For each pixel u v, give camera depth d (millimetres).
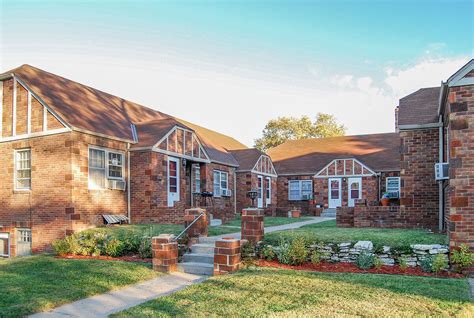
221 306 6203
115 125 17266
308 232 11531
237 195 27312
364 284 7289
